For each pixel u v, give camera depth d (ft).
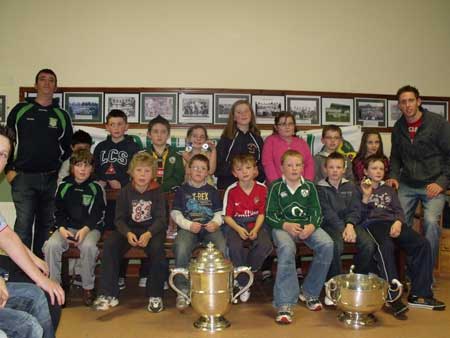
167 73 12.42
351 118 13.02
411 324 7.89
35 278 5.67
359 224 9.55
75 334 7.37
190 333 7.46
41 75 10.05
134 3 12.30
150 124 10.92
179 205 9.42
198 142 10.85
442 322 7.99
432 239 9.77
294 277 8.23
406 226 9.27
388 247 8.72
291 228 8.68
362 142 10.98
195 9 12.46
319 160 11.22
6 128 5.34
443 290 10.08
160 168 10.81
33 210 10.02
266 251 8.64
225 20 12.54
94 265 8.79
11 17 12.00
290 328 7.72
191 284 7.76
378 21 13.14
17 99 12.06
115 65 12.30
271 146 10.71
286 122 10.59
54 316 5.81
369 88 13.14
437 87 13.44
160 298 8.59
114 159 10.78
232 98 12.54
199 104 12.46
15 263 6.27
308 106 12.80
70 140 10.69
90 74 12.25
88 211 9.18
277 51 12.73
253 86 12.66
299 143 10.78
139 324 7.88
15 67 12.04
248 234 8.79
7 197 11.77
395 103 13.25
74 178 9.37
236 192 9.35
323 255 8.52
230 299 7.77
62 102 12.17
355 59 13.06
